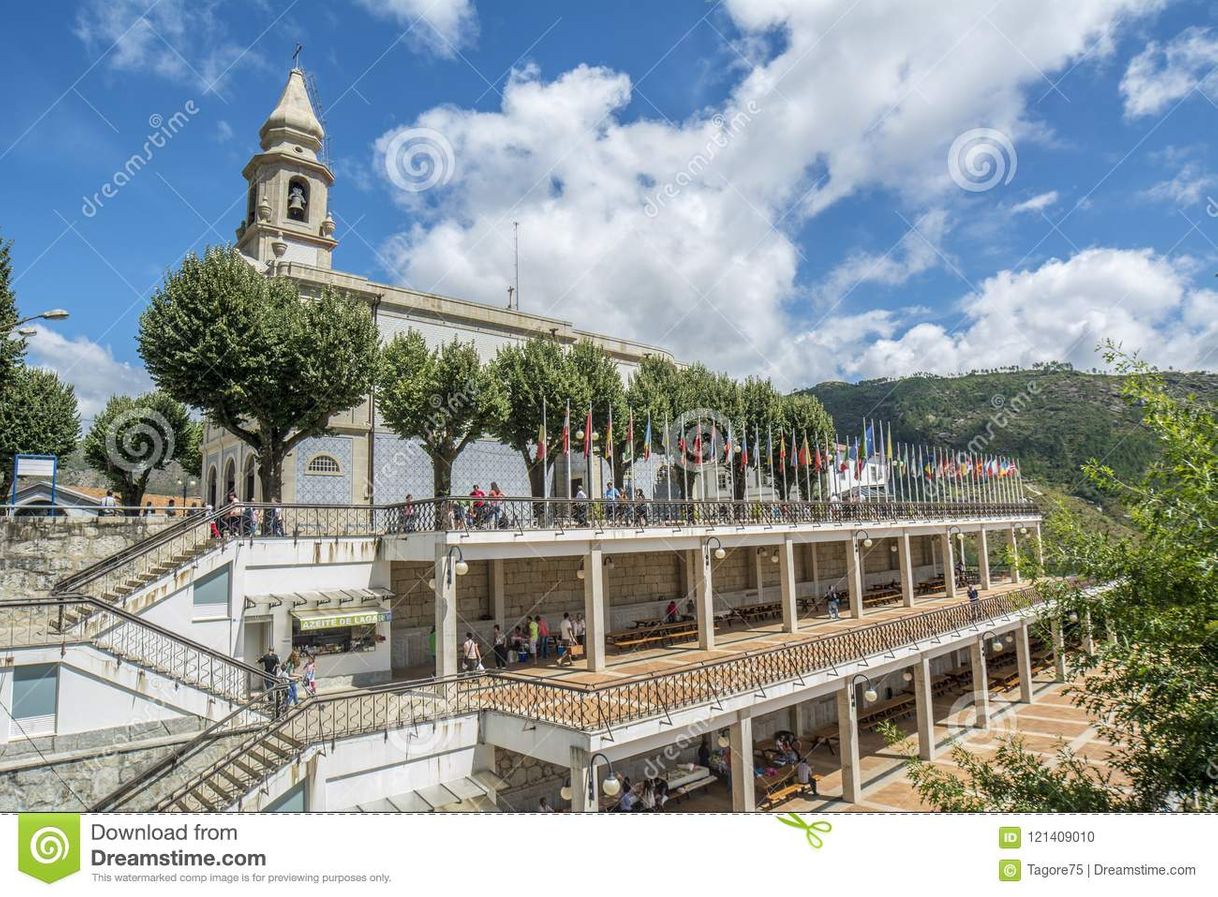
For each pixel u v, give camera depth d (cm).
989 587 3956
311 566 1922
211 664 1506
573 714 1456
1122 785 867
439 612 1816
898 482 4559
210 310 2080
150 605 1642
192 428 3966
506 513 2066
